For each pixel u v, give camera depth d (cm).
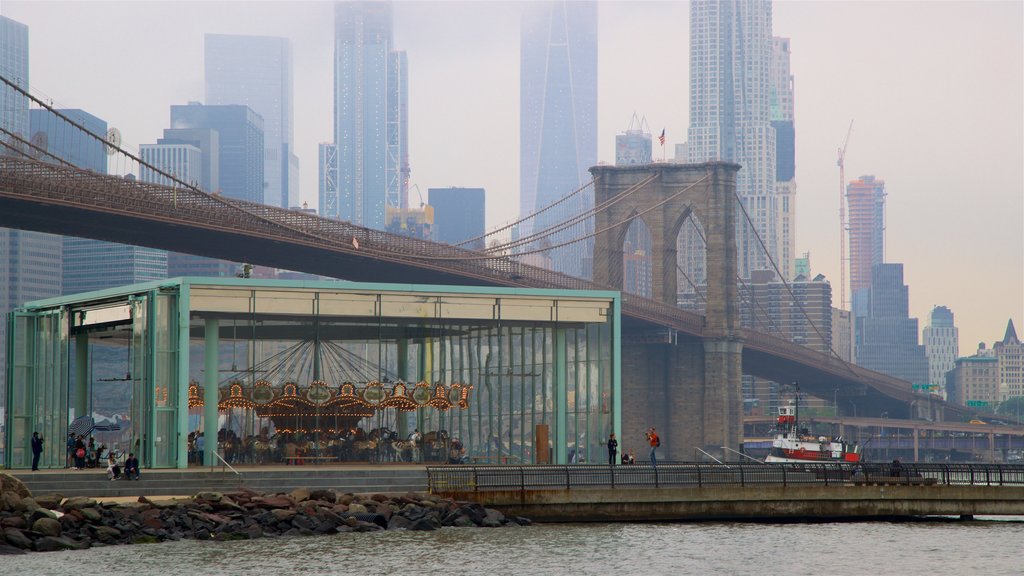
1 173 12231
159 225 13575
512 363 7544
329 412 7088
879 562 5325
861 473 6744
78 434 7288
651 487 6294
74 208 12675
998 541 5931
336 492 6141
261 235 14450
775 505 6406
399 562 5031
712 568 5116
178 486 6222
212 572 4753
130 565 4834
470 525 5956
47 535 5194
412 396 7219
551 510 6169
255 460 6919
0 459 10119
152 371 6769
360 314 7175
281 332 7025
